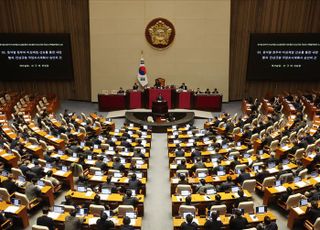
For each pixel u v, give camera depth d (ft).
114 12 82.17
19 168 43.14
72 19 83.25
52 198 39.70
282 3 81.61
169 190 45.83
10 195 37.96
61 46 83.51
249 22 83.20
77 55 85.51
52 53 83.97
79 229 31.07
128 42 83.82
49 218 31.40
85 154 48.73
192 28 82.94
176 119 75.82
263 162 46.37
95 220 32.71
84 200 36.94
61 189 44.19
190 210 33.63
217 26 82.79
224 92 86.63
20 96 82.12
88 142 53.78
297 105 72.84
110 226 30.89
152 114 74.28
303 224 35.70
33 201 37.70
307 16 82.33
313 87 87.76
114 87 86.28
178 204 37.09
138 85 85.40
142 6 81.92
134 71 85.30
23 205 35.83
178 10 82.07
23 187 39.73
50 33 83.15
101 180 41.34
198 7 81.87
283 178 40.96
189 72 85.40
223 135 61.77
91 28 82.89
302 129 57.06
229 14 82.02
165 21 82.33
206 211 35.04
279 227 36.78
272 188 39.68
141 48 84.17
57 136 57.26
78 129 61.52
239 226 30.91
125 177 42.34
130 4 81.87
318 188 38.09
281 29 83.30
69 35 82.79
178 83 86.12
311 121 71.82
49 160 46.57
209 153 49.93
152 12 82.17
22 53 83.61
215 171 43.45
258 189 43.01
